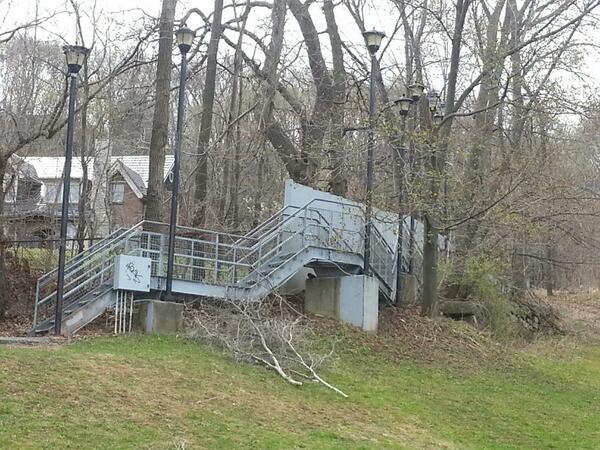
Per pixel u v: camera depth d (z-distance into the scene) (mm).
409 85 21672
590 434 13156
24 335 14656
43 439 8109
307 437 9945
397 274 20594
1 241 17438
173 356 12930
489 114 22328
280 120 30078
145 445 8461
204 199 23656
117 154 38125
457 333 19641
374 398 13031
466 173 20000
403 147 19312
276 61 23766
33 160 34906
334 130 22625
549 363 20109
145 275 15312
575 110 18828
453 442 11359
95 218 28406
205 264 17719
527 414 14031
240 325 14578
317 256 17906
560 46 21844
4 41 24734
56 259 23938
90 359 11695
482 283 22875
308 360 14367
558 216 21875
